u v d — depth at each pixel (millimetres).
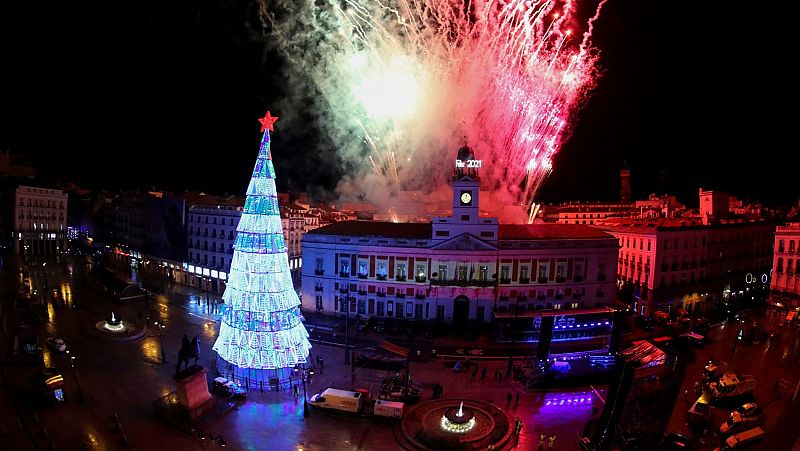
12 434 40969
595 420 44906
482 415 47938
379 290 79188
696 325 74500
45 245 127250
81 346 62219
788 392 50969
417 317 77875
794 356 63438
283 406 49938
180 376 46656
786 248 83938
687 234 86750
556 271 78688
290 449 42281
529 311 76188
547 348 56000
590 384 55562
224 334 57281
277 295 55719
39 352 57969
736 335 73125
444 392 53594
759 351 65500
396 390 51719
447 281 75812
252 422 46594
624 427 42625
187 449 41312
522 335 72375
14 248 120562
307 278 83125
